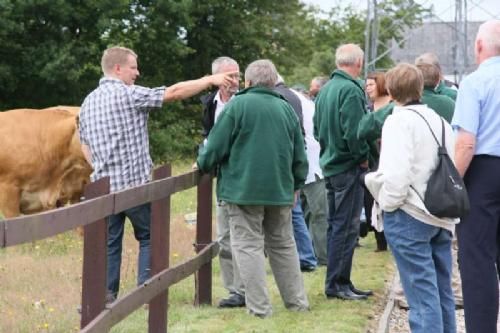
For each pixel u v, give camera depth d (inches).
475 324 293.9
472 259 294.7
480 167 293.9
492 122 292.0
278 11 1759.4
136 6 1520.7
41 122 573.0
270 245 365.1
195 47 1699.1
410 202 285.9
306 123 478.9
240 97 346.9
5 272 437.4
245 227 351.9
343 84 375.2
